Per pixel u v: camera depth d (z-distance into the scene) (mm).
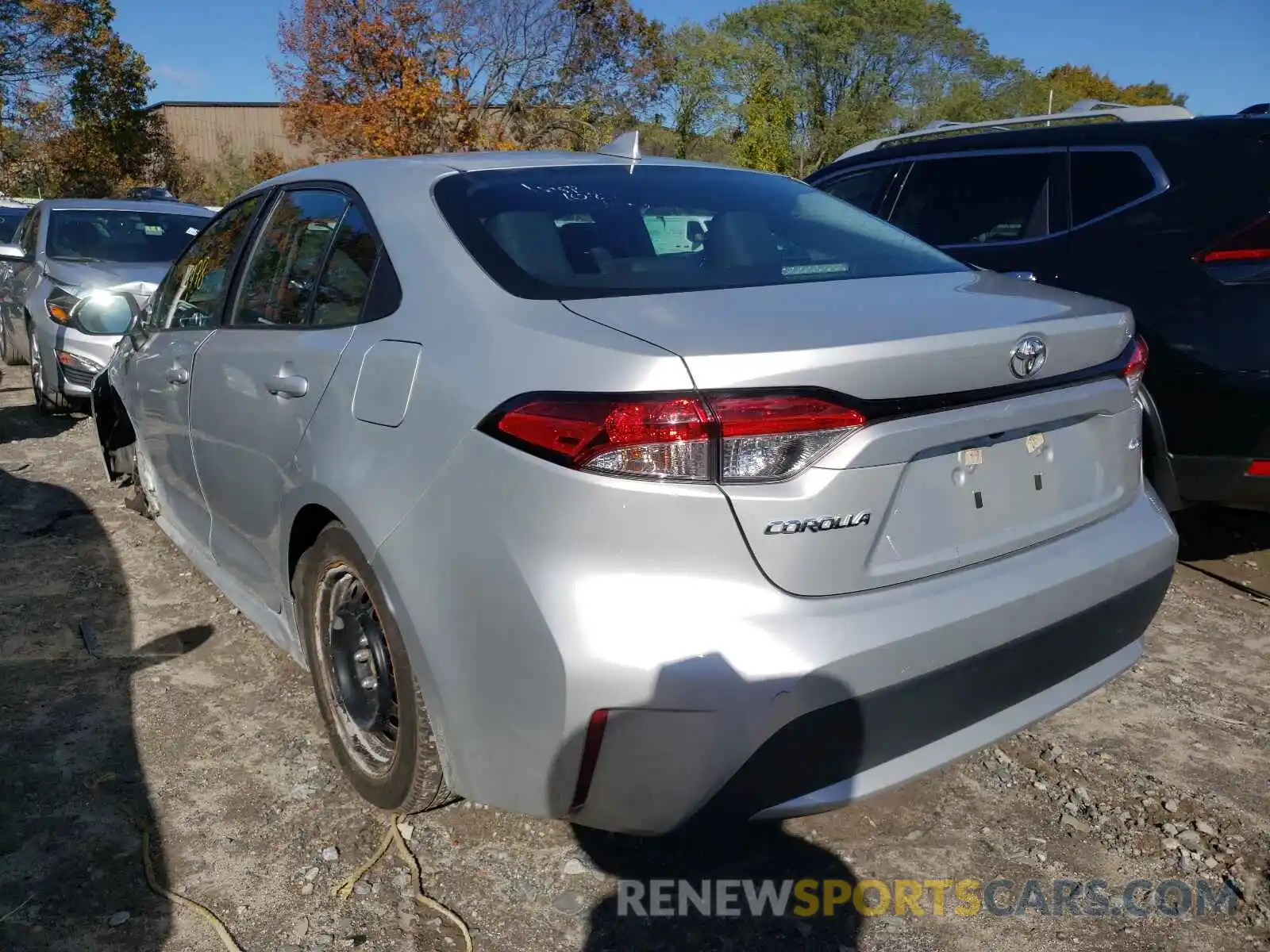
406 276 2463
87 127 36562
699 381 1829
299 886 2406
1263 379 3590
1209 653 3631
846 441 1906
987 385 2096
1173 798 2764
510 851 2537
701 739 1874
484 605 2020
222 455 3148
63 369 6871
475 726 2107
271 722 3133
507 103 29688
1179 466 3816
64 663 3518
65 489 5512
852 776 2035
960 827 2656
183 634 3752
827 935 2281
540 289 2242
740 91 31094
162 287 4066
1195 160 3998
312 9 27453
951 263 2891
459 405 2092
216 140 46625
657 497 1845
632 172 2959
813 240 2793
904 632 1982
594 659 1871
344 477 2375
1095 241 4211
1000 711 2248
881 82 40656
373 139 26938
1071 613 2295
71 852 2518
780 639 1884
